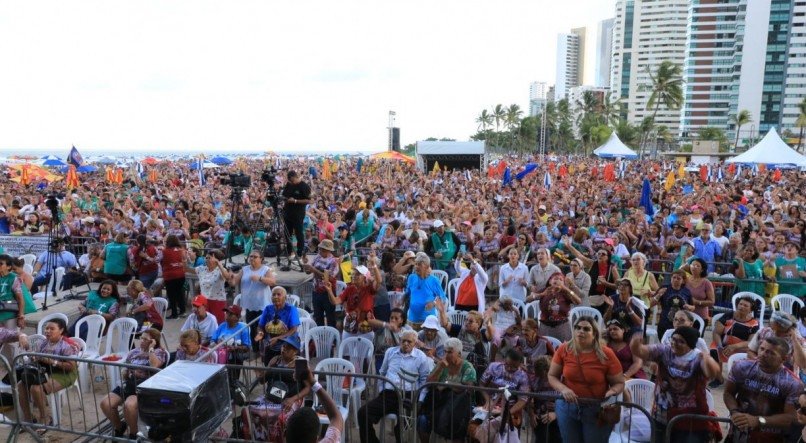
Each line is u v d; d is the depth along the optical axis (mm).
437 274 12648
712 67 166375
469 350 8219
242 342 8586
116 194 27719
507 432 6527
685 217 17391
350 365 7559
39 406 7379
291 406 6820
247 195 25688
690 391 5629
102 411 7547
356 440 7570
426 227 16109
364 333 9062
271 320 8430
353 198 22594
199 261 13336
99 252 13531
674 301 9172
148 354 7609
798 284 11203
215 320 9297
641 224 15883
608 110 121125
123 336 9484
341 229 15859
